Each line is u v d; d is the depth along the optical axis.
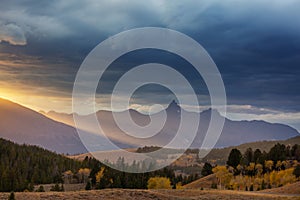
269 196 58.22
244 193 64.56
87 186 100.50
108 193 52.72
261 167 124.81
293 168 115.31
